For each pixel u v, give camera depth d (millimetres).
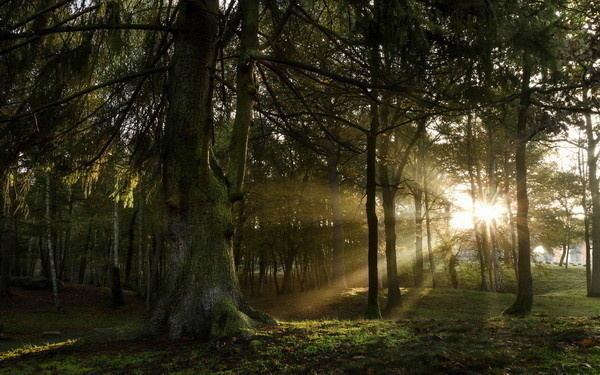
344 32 9758
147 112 9984
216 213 7852
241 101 8328
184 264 7598
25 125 7895
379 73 8281
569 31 7762
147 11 9211
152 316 7457
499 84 7906
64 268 36344
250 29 8242
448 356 4527
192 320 7262
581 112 7449
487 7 6535
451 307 19172
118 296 25688
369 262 11578
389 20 6852
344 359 4836
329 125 13445
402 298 21359
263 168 25047
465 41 7461
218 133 18391
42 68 7750
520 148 13664
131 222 33281
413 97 7984
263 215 24516
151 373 5000
